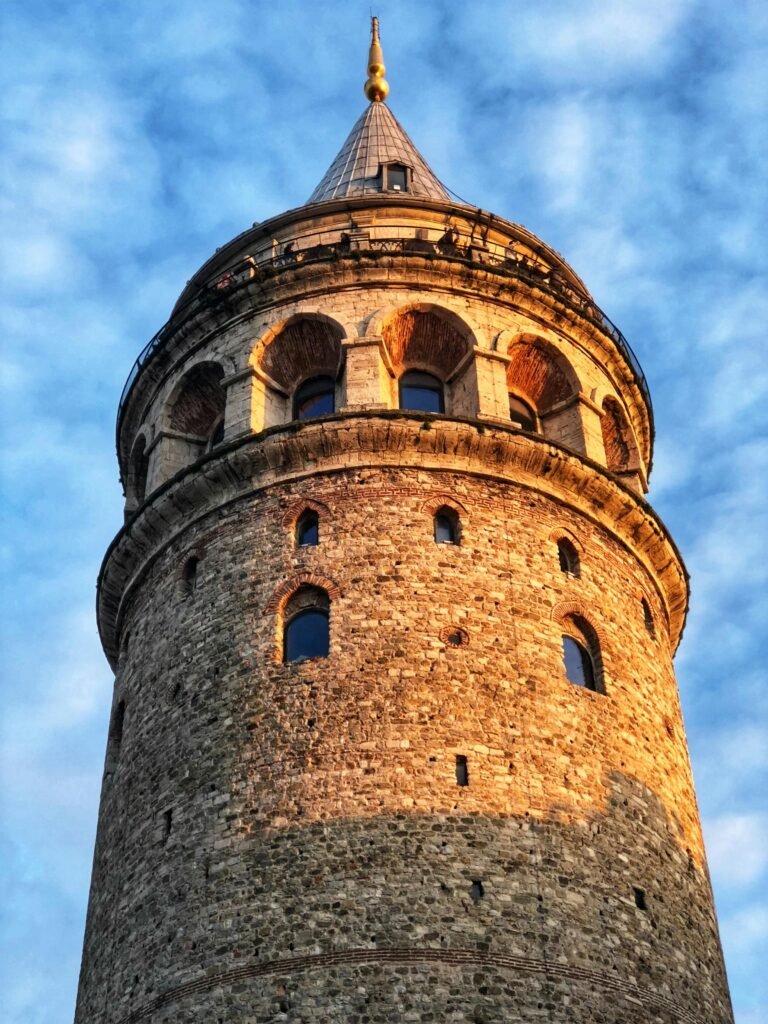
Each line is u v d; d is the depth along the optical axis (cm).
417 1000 2722
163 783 3234
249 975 2806
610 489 3747
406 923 2814
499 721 3148
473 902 2861
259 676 3244
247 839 2994
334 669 3195
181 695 3350
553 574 3491
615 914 2998
